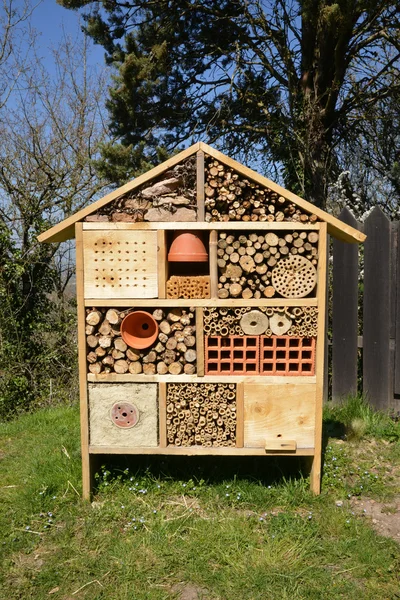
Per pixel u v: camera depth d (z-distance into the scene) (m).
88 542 2.85
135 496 3.32
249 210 3.15
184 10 9.15
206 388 3.23
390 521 3.07
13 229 6.84
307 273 3.14
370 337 4.92
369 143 9.44
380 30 8.33
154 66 8.60
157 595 2.42
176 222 3.09
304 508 3.19
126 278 3.13
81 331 3.19
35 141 7.23
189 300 3.13
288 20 8.55
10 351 6.38
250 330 3.18
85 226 3.12
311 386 3.19
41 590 2.49
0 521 3.11
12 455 4.21
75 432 4.62
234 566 2.60
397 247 4.76
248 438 3.23
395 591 2.43
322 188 8.12
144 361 3.23
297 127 8.38
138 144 8.79
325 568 2.61
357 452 4.02
